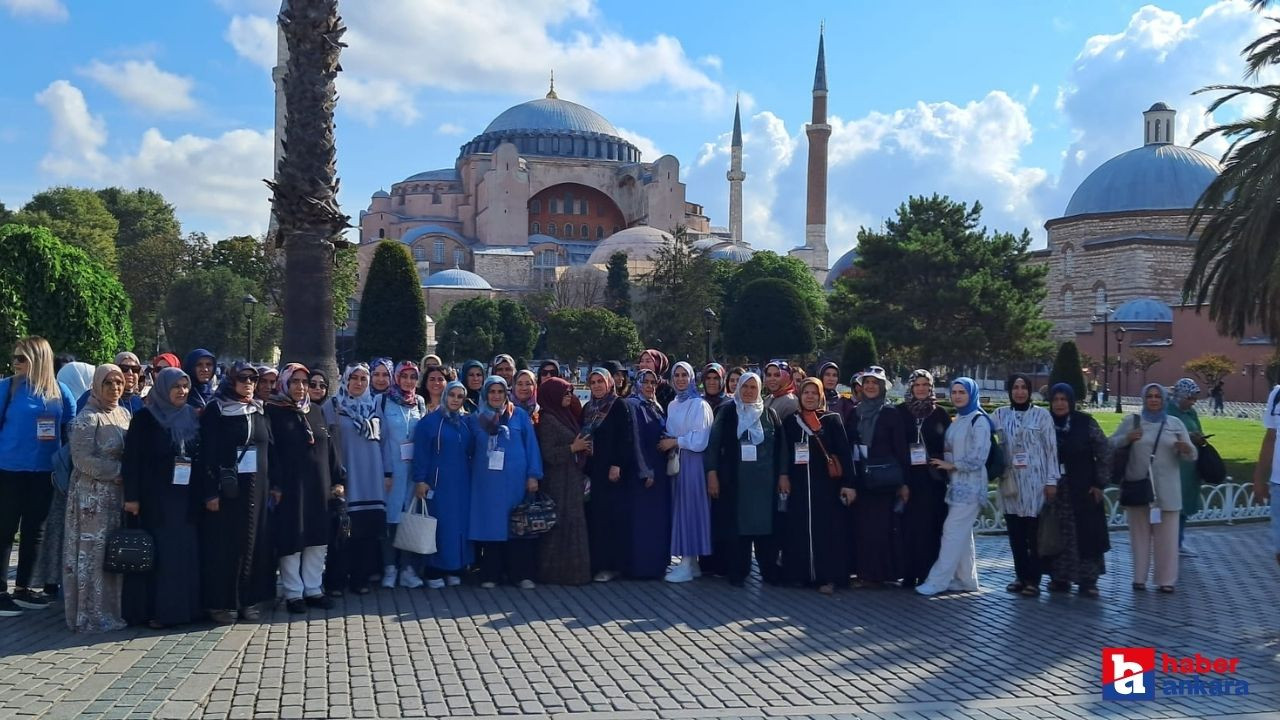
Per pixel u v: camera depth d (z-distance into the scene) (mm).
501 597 9430
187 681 6539
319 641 7664
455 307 80438
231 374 8305
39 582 9406
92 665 6887
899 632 8281
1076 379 38250
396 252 31594
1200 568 11547
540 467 10031
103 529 7949
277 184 16266
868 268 44406
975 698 6539
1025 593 9867
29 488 8781
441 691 6453
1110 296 74125
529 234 125125
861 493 10039
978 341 40875
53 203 77000
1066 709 6352
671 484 10516
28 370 8727
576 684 6660
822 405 10227
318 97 16312
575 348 72875
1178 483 10141
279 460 8531
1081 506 9812
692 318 72250
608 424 10328
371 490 9406
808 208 112562
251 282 60031
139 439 7961
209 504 8023
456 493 9766
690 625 8414
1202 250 22469
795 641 7926
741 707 6258
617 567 10398
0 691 6281
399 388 10094
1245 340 57250
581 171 125938
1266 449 8961
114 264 67188
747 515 9992
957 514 9812
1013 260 44375
